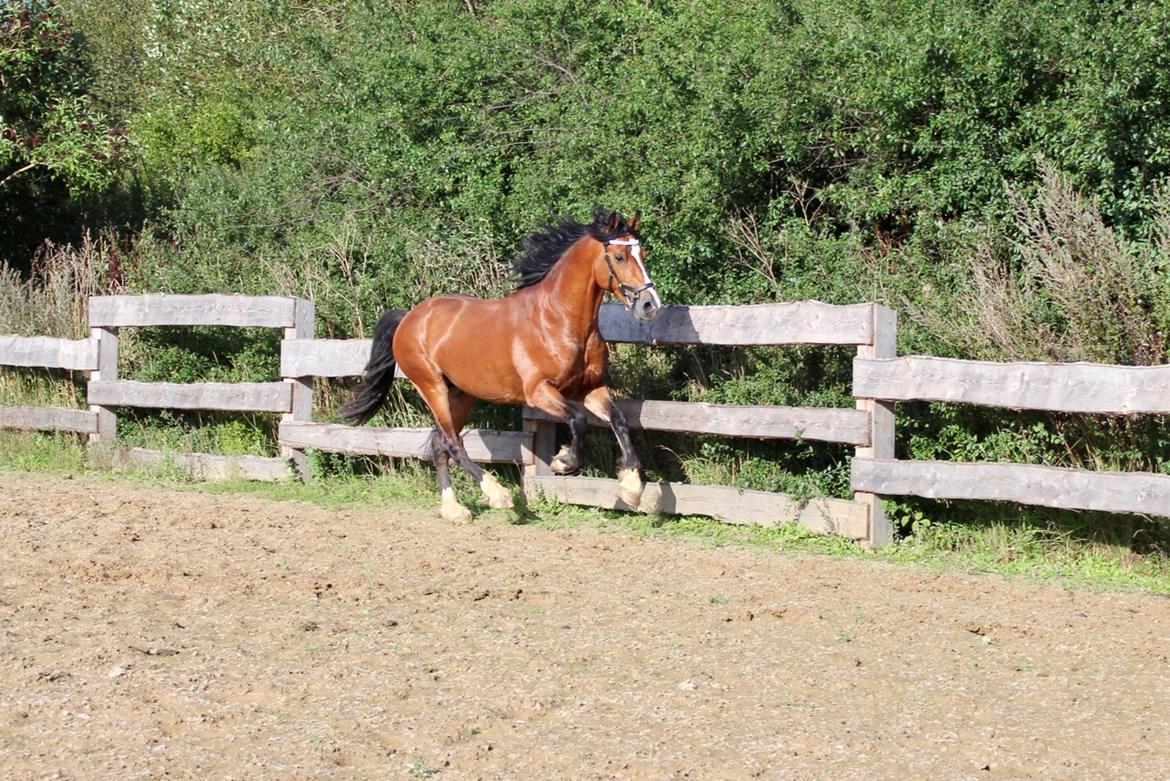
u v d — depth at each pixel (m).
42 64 16.92
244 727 4.83
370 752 4.56
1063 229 8.84
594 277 8.34
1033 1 10.41
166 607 6.74
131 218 18.66
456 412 9.43
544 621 6.45
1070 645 6.01
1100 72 9.59
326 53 17.27
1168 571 7.46
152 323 11.98
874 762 4.49
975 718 4.97
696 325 9.02
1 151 16.08
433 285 11.74
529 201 12.52
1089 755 4.57
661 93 11.88
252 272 13.77
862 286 10.02
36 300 14.54
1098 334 8.29
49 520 9.26
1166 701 5.19
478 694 5.23
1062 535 7.84
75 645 5.95
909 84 10.56
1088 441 8.14
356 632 6.22
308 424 11.03
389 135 14.55
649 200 11.32
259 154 18.06
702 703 5.12
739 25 11.99
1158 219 9.12
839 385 9.45
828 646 5.98
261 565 7.77
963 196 10.35
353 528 9.09
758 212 11.60
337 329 12.16
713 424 8.93
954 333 8.89
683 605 6.77
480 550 8.30
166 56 23.05
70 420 12.57
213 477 11.49
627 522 9.20
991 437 8.44
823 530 8.44
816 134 11.31
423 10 16.17
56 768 4.41
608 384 9.71
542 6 13.96
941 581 7.29
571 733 4.78
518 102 13.91
